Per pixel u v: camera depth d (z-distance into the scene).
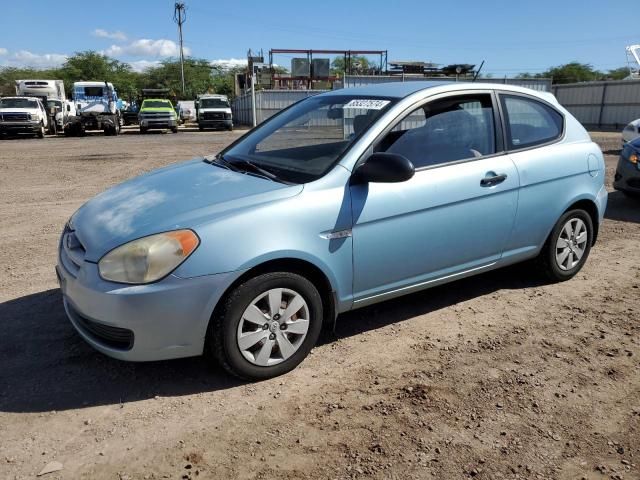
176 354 3.06
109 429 2.86
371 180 3.39
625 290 4.78
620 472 2.58
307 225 3.25
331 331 3.67
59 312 4.22
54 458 2.64
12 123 25.92
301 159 3.72
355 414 2.99
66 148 19.92
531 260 4.82
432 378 3.36
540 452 2.71
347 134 3.77
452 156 3.94
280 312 3.26
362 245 3.49
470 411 3.03
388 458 2.65
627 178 7.78
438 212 3.79
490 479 2.52
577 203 4.75
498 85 4.34
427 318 4.20
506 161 4.18
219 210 3.14
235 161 4.03
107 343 3.10
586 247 4.96
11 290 4.68
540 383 3.31
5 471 2.54
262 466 2.59
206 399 3.12
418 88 4.01
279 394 3.18
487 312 4.31
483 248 4.14
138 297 2.89
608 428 2.90
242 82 48.47
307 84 40.94
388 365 3.51
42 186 10.53
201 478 2.51
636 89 32.94
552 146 4.53
